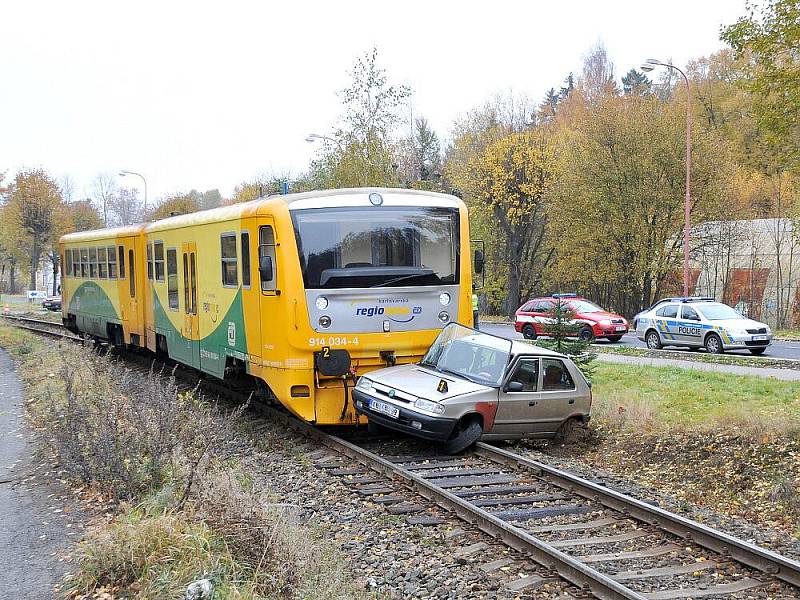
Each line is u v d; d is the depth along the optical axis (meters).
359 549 7.23
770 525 9.08
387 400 10.89
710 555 7.17
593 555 7.16
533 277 55.03
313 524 7.80
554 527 7.91
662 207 40.50
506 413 11.32
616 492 8.75
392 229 12.10
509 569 6.80
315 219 11.73
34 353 23.89
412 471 9.99
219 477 8.24
